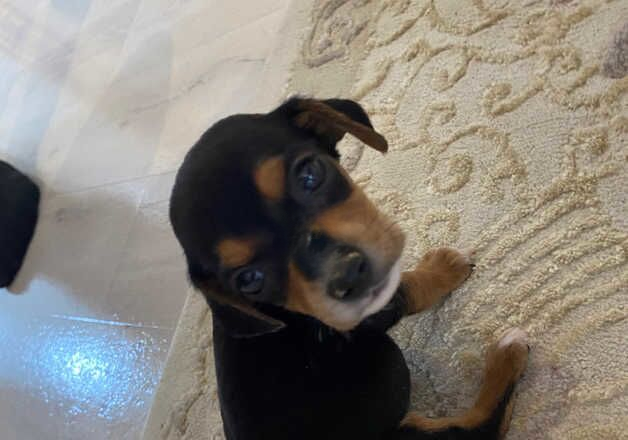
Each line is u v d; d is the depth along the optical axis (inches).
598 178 13.4
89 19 31.4
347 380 11.8
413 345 14.3
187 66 25.2
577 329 12.4
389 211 15.9
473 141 15.5
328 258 10.1
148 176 23.6
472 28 17.1
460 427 11.8
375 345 12.4
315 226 10.3
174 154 23.3
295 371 11.7
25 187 26.6
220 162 10.3
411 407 13.5
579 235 13.1
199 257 10.8
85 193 25.5
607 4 15.1
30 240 26.1
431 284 13.8
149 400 19.2
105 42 29.6
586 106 14.2
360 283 10.2
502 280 13.6
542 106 14.9
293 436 11.4
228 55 23.9
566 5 15.7
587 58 14.7
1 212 25.9
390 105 17.6
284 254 10.3
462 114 16.1
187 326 19.0
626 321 11.9
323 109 11.5
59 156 27.6
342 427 11.5
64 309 23.4
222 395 12.1
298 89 20.2
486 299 13.6
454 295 14.1
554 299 12.9
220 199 10.2
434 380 13.6
